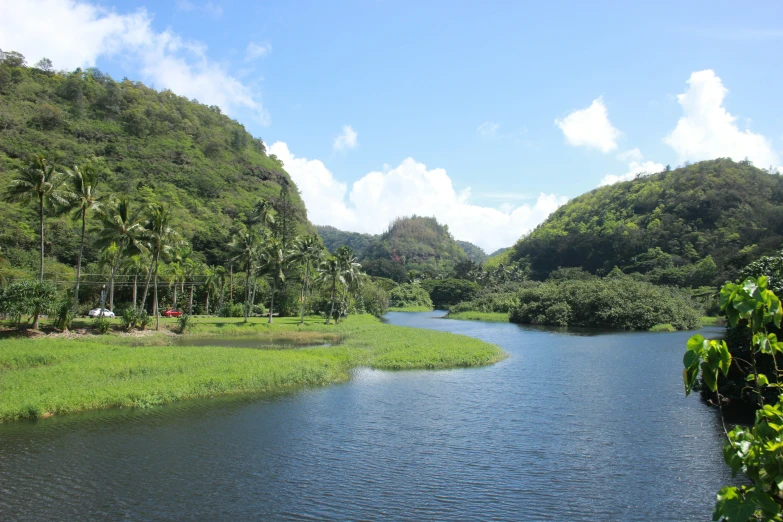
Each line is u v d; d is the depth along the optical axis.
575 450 23.20
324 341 62.25
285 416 28.25
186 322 68.56
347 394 33.44
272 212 133.88
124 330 63.09
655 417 28.23
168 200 126.31
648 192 168.62
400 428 26.30
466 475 20.42
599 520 16.88
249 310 95.50
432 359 45.22
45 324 57.91
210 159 166.25
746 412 28.91
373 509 17.58
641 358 49.31
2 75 136.12
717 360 7.00
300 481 19.77
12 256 79.69
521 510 17.55
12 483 19.33
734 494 6.48
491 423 27.23
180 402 30.98
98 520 16.56
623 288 90.19
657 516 17.12
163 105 180.50
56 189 58.03
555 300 98.25
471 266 194.75
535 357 50.31
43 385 31.16
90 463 21.27
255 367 37.66
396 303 165.75
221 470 20.72
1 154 105.00
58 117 134.12
